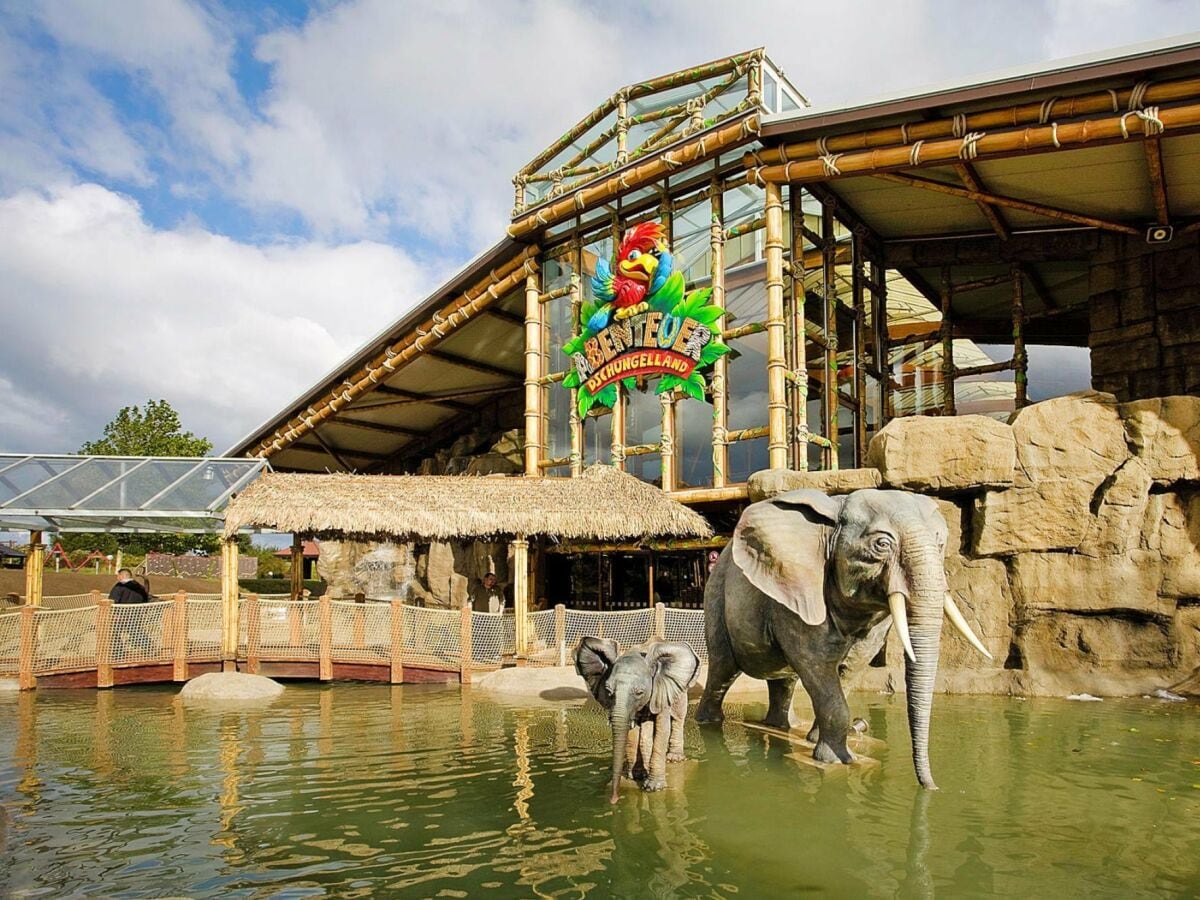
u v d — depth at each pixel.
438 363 26.25
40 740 10.16
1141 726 9.96
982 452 13.40
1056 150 14.22
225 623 15.76
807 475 15.13
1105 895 5.05
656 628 15.33
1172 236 16.89
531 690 14.18
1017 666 13.23
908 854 5.74
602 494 17.77
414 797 7.32
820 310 18.81
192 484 18.97
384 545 29.05
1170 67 12.88
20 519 18.14
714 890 5.20
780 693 10.02
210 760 8.92
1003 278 21.16
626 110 20.20
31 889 5.32
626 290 19.58
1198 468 12.41
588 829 6.38
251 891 5.28
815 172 16.52
